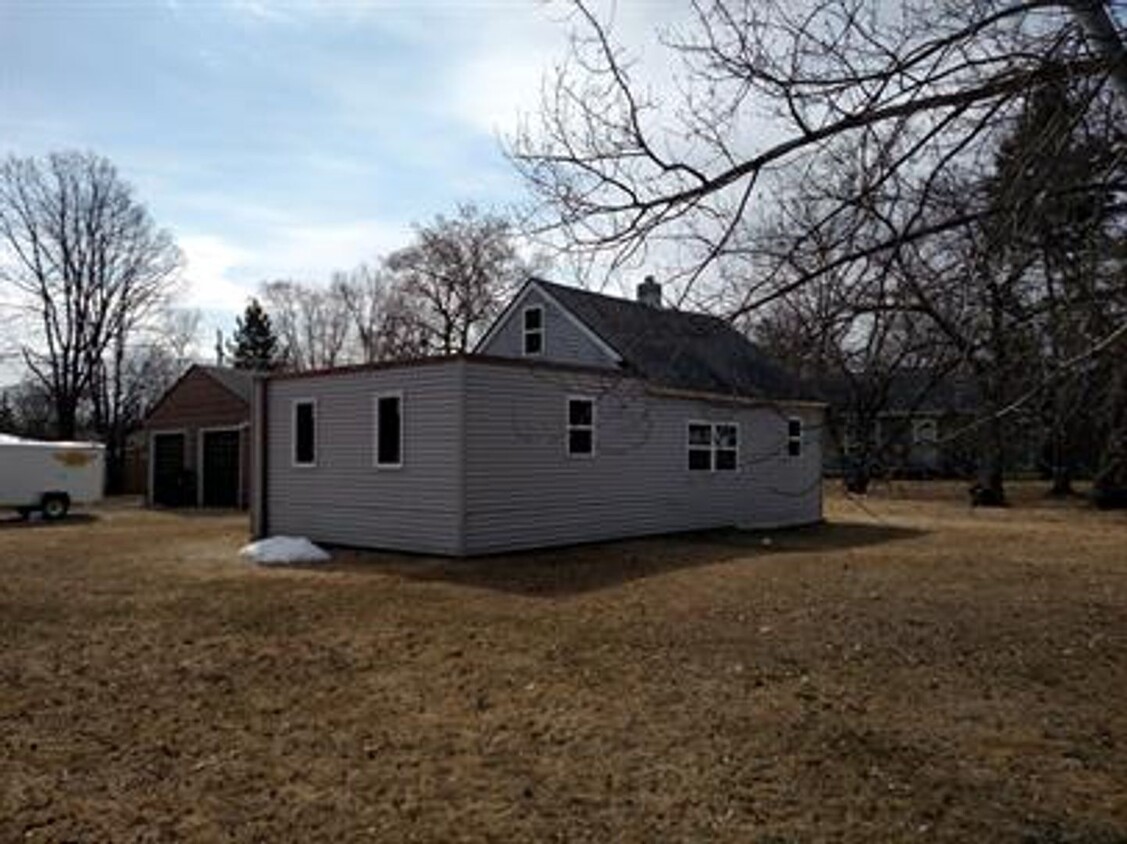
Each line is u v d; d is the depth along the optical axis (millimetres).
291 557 15445
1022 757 6078
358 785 5602
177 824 5039
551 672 8195
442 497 15672
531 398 16594
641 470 19141
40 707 7199
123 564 15352
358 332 58281
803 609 11008
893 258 3961
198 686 7820
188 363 49656
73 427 43375
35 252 42531
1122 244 3635
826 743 6324
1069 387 3807
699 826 5016
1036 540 19031
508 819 5109
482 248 28109
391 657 8789
